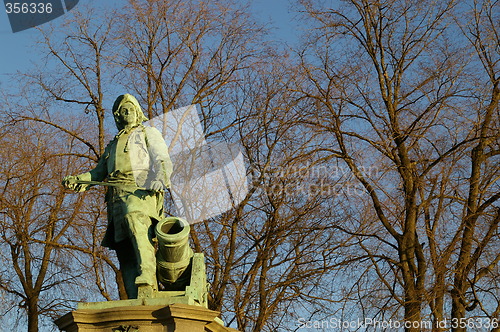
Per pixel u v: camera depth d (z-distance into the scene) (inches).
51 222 569.6
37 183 582.2
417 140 575.5
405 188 567.5
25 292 584.4
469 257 536.1
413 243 550.3
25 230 567.8
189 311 270.8
